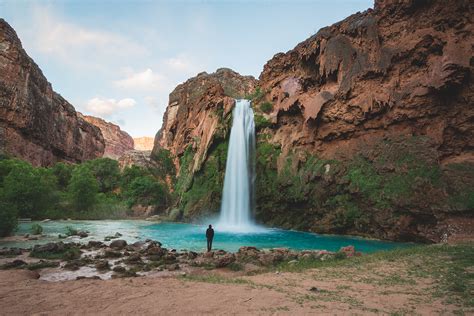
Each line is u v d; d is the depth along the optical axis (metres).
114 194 68.94
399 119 29.84
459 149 26.58
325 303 8.45
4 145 75.62
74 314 7.43
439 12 29.31
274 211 40.62
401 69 31.06
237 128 46.75
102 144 152.75
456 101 26.86
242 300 8.69
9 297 8.97
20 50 85.06
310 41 42.62
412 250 16.47
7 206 26.84
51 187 51.47
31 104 85.12
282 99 45.00
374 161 30.69
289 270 14.04
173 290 9.91
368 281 11.20
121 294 9.36
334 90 36.56
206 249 23.33
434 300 8.82
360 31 35.19
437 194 25.02
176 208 51.12
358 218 31.11
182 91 84.88
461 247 16.14
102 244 22.44
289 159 40.19
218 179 46.53
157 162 79.88
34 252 18.17
